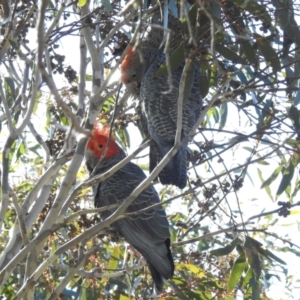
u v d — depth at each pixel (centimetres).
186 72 456
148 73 639
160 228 629
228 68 575
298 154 603
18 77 623
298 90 556
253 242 638
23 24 545
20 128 504
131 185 658
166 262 616
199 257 733
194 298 685
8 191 500
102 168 664
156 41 673
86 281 707
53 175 570
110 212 647
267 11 545
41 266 488
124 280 747
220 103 565
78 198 683
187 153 651
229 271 741
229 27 536
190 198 810
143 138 728
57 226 487
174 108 612
